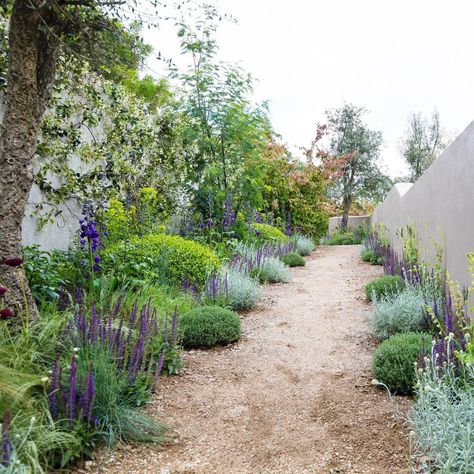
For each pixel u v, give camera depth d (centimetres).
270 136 1364
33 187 523
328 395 316
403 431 260
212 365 373
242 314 531
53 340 290
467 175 383
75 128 597
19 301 311
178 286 538
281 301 599
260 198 923
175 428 270
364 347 412
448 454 206
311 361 383
